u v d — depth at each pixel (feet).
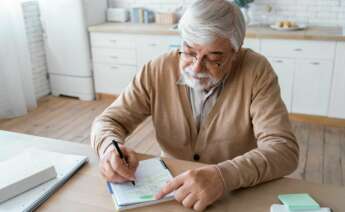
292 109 11.06
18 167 3.50
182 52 3.92
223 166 3.37
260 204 3.15
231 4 3.78
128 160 3.71
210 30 3.55
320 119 10.86
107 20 13.65
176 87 4.50
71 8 12.19
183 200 3.14
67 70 13.20
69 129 10.87
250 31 10.77
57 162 3.77
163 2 13.12
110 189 3.38
